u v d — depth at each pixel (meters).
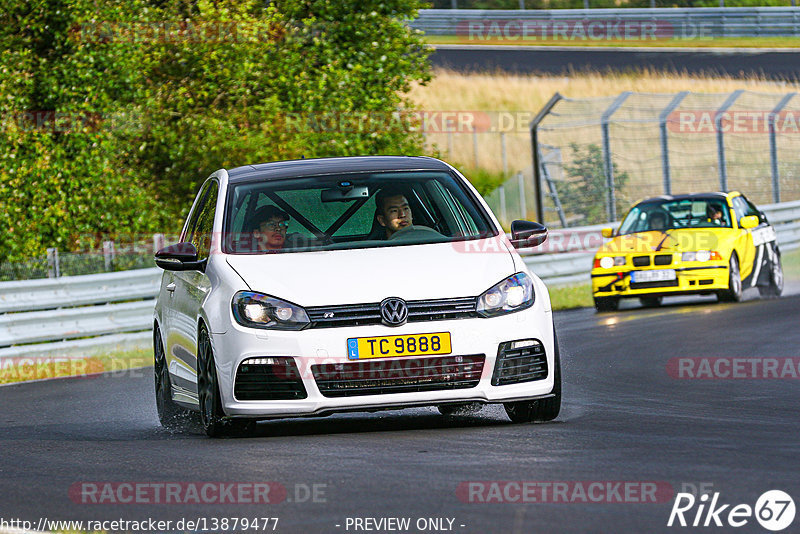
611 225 84.69
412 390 25.16
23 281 55.75
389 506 18.17
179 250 28.03
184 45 78.88
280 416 25.14
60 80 74.00
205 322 26.25
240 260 27.06
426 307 25.34
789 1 180.50
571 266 80.75
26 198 71.25
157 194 77.56
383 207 28.47
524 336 25.70
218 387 25.67
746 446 22.83
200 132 76.62
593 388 34.59
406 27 89.31
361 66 82.81
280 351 25.03
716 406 29.80
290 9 84.88
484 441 23.98
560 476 19.94
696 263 62.88
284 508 18.42
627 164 121.44
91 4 75.50
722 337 47.06
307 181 29.25
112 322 59.12
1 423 34.09
